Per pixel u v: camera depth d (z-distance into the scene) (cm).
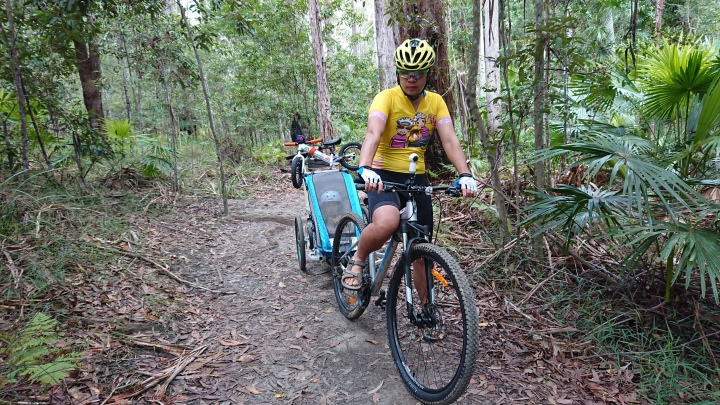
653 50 417
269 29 977
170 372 242
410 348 275
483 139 368
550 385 242
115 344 261
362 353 273
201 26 577
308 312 323
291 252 452
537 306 321
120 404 214
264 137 1209
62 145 579
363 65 1111
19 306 282
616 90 432
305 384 242
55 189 502
